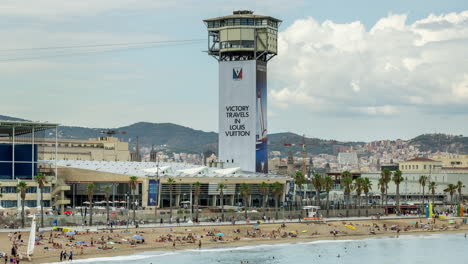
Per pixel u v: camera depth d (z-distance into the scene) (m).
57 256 181.62
